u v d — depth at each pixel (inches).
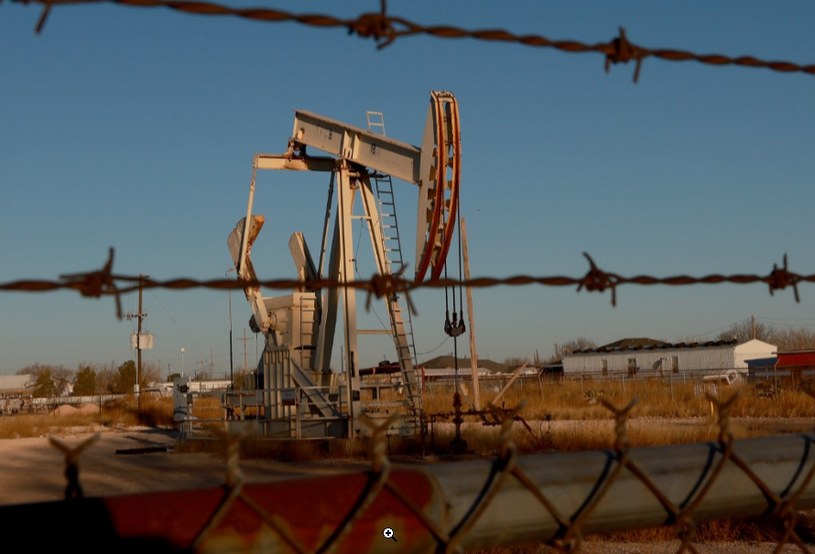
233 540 80.4
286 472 705.0
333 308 891.4
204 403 1879.9
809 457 113.9
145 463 843.4
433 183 725.9
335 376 898.1
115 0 87.6
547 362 3550.7
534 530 97.2
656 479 104.0
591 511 99.3
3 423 1627.7
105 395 2711.6
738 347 2282.2
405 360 830.5
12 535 73.4
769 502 111.7
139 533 77.1
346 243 837.8
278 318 938.1
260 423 900.0
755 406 1312.7
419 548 90.0
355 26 102.6
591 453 102.3
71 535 74.9
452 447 778.8
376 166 806.5
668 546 406.9
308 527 83.6
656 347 2476.6
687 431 820.6
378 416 823.1
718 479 107.7
